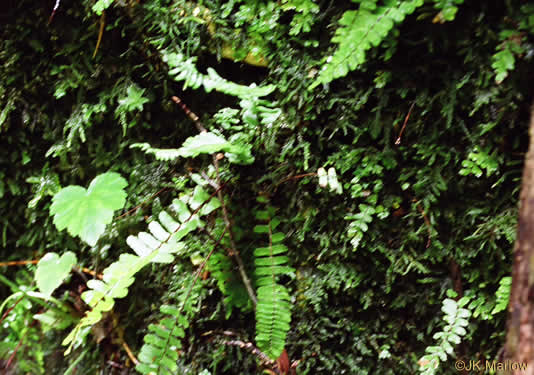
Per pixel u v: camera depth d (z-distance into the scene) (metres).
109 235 2.08
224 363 2.05
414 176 1.74
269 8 1.76
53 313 2.11
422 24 1.58
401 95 1.66
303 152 1.85
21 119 2.14
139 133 2.07
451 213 1.72
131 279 1.67
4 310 2.22
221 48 1.86
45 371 2.21
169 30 1.87
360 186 1.77
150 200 2.06
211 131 1.90
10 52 2.03
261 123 1.84
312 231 1.91
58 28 2.00
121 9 1.90
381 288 1.86
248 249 1.94
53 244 2.21
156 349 1.73
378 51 1.64
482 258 1.72
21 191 2.22
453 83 1.60
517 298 1.05
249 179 1.94
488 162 1.59
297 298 1.94
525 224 1.05
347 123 1.77
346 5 1.67
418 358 1.85
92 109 2.02
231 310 1.97
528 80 1.49
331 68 1.45
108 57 1.99
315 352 1.94
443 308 1.68
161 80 1.97
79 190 1.75
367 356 1.91
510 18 1.45
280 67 1.81
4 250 2.29
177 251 1.81
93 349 2.18
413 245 1.79
